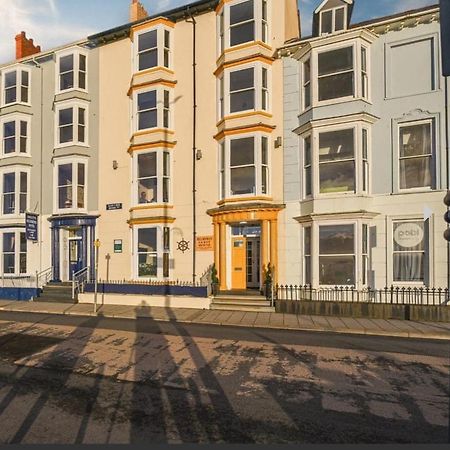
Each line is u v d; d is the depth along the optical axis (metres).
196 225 16.73
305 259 14.52
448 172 12.71
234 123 15.80
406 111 13.41
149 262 17.19
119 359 7.96
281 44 15.98
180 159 17.31
